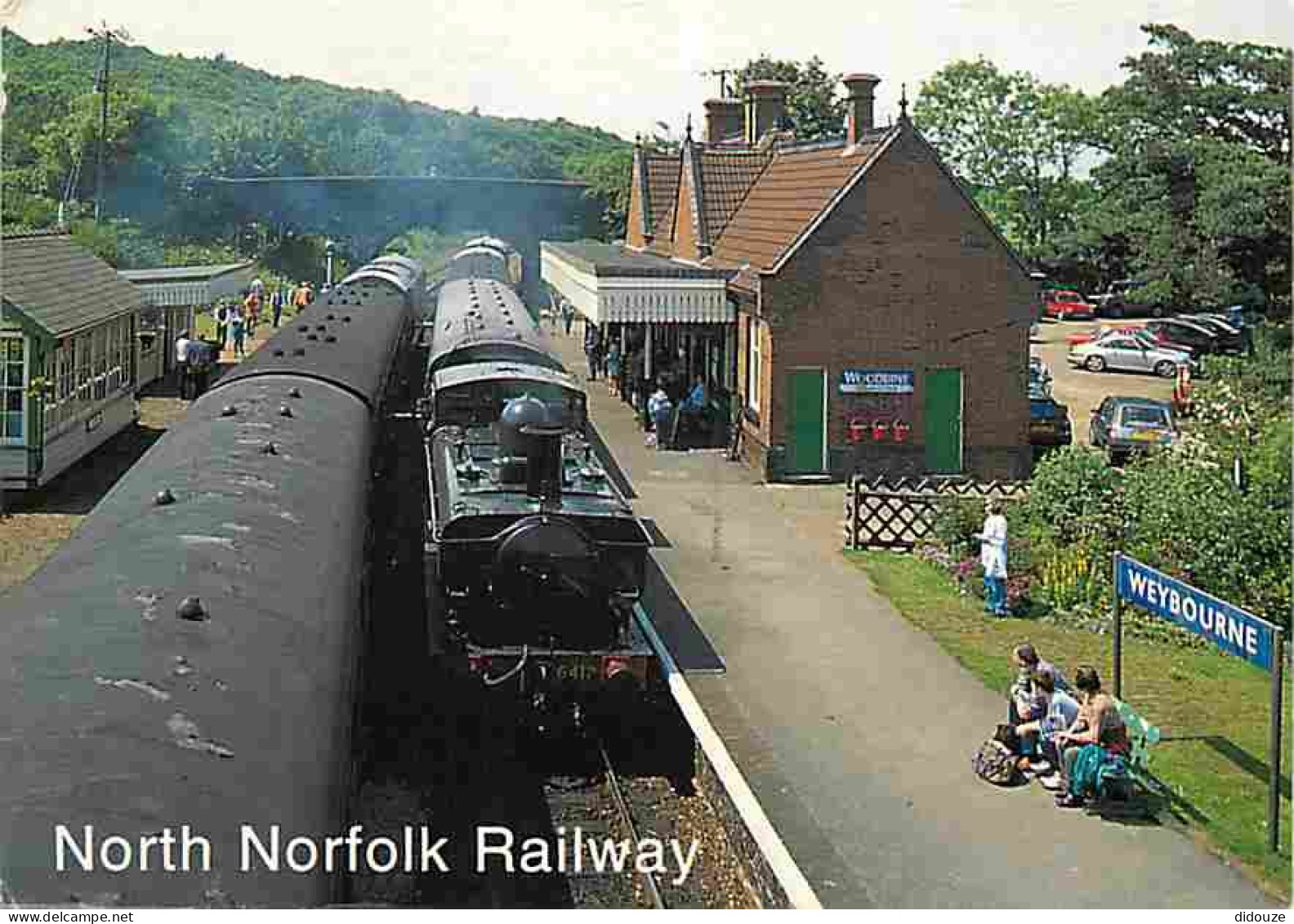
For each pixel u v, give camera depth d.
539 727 14.30
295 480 11.00
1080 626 17.78
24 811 5.07
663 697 14.88
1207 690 15.48
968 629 17.59
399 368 27.50
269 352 18.34
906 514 23.81
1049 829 11.70
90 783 5.36
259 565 8.52
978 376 27.44
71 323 24.41
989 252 27.14
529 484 14.38
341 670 7.86
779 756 13.29
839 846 11.35
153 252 50.19
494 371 19.17
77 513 22.72
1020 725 12.96
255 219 59.56
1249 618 11.62
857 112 30.00
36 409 23.06
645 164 46.22
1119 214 39.94
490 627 13.96
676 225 40.16
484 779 13.59
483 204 66.50
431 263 78.00
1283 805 12.15
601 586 14.05
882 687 15.29
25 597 7.71
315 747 6.68
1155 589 13.17
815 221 26.75
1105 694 12.28
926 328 27.19
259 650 7.24
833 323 26.97
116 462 27.14
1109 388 43.47
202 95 63.44
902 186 26.86
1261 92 38.09
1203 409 20.98
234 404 13.96
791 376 27.02
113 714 5.94
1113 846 11.38
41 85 51.75
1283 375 20.28
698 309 29.61
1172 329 48.56
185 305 36.03
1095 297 62.28
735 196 37.22
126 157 53.16
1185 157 38.34
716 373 32.50
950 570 20.14
